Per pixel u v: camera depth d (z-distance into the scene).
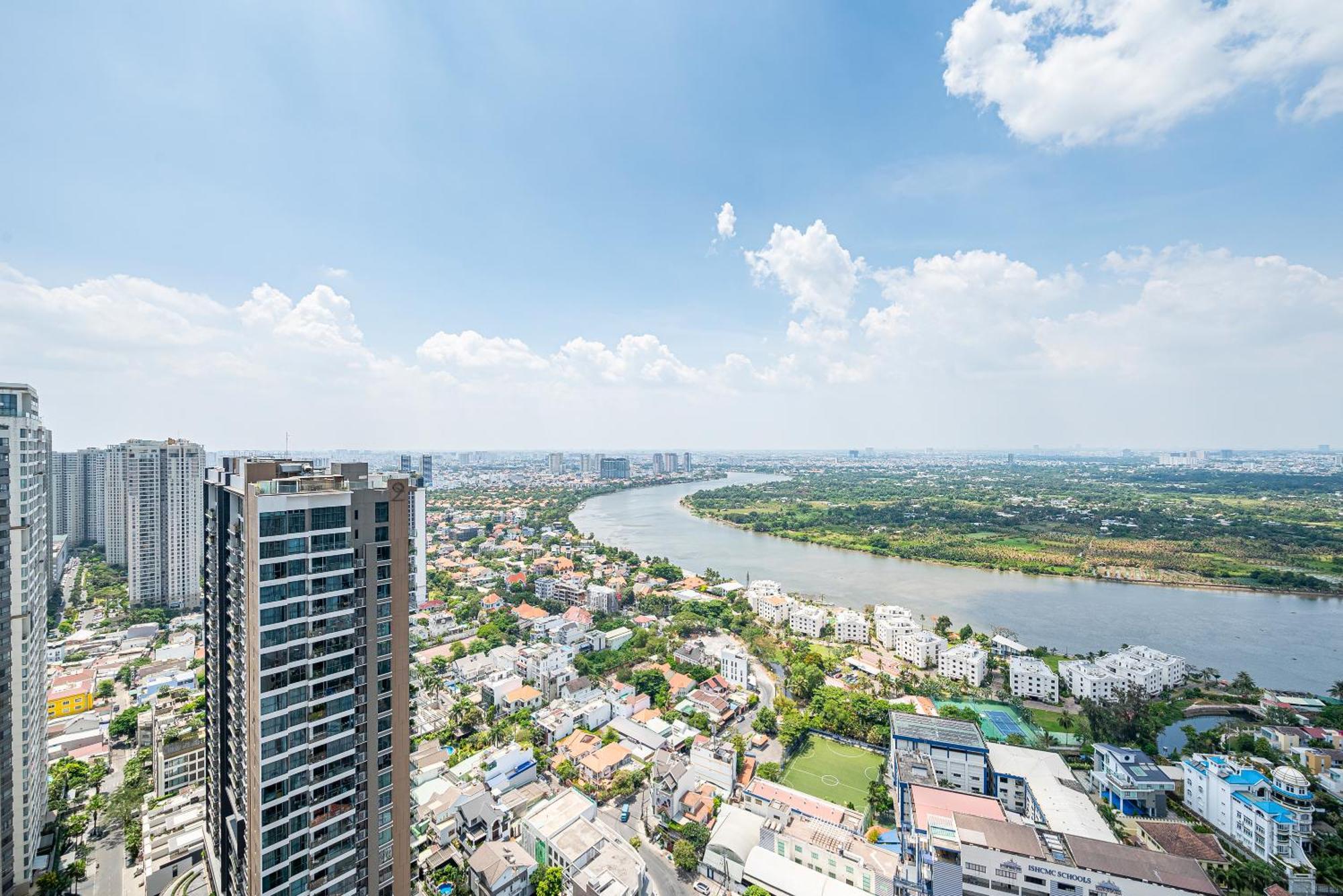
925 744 128.38
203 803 124.06
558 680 188.88
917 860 95.69
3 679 99.50
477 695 188.25
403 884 78.94
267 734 68.62
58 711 173.38
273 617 68.69
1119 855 85.69
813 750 155.12
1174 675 193.50
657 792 126.94
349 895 74.69
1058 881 83.50
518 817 124.75
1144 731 158.25
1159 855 85.88
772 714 164.88
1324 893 101.00
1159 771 131.62
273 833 69.31
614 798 134.88
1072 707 183.00
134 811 125.81
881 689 192.50
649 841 120.69
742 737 154.25
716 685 191.75
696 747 143.50
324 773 72.44
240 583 78.25
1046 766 131.50
